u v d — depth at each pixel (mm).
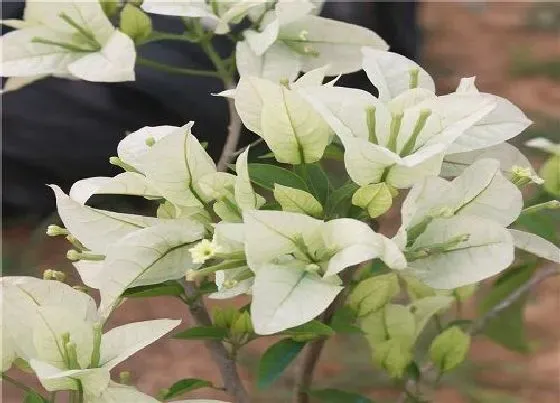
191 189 587
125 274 581
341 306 670
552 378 1420
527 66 2570
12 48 698
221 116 1659
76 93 1688
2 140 1707
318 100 565
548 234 709
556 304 1635
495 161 577
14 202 1746
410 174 573
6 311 586
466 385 1371
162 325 592
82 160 1729
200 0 678
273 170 598
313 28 696
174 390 663
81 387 571
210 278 649
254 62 684
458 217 575
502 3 3217
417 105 580
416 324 724
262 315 545
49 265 1612
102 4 714
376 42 698
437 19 3043
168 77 1630
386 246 549
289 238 560
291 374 1344
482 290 1201
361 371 1364
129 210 1622
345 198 605
